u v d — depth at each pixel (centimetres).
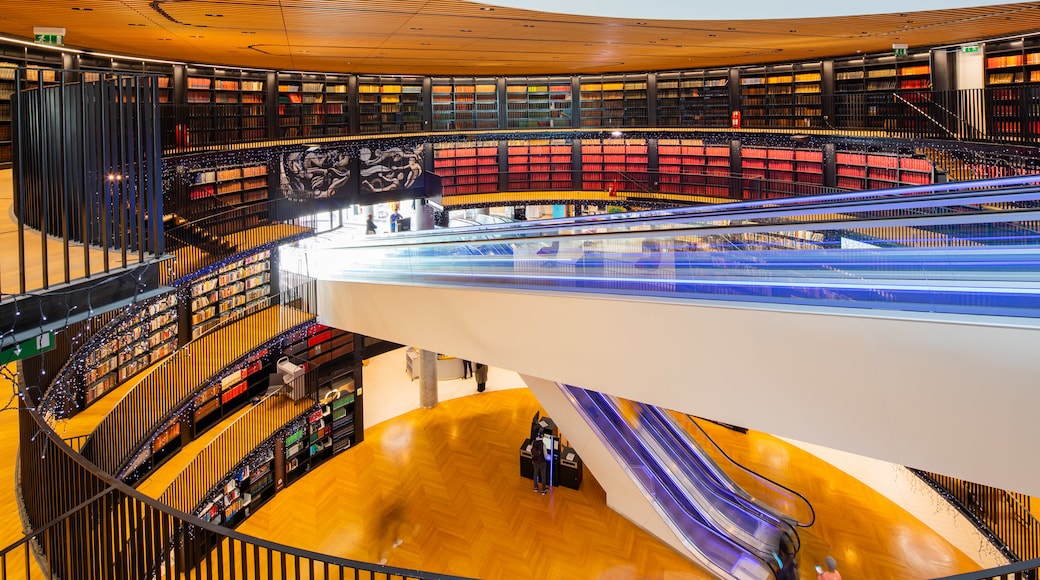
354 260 1102
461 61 1443
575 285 731
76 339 734
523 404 1520
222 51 1191
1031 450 432
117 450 820
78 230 502
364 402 1547
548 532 1042
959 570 921
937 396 464
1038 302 457
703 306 577
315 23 796
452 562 976
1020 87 1255
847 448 514
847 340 501
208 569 333
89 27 838
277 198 1529
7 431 564
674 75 1936
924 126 1456
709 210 822
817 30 915
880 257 620
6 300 388
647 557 973
